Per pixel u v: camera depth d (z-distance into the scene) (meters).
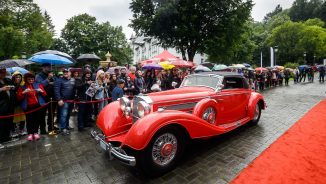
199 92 4.70
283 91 14.86
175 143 3.67
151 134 3.24
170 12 18.61
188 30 20.19
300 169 3.64
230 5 20.55
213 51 22.20
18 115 5.32
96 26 41.22
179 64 12.22
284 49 54.31
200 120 3.85
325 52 55.84
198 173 3.60
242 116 5.71
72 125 6.80
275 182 3.27
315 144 4.68
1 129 5.12
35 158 4.32
